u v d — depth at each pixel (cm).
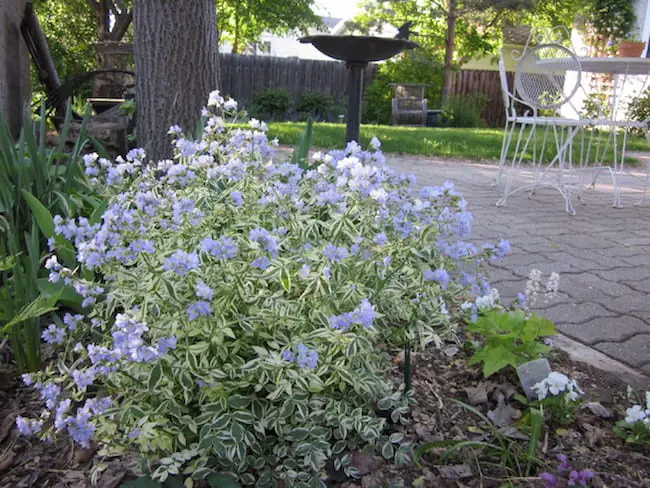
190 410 165
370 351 172
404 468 164
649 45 1116
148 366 154
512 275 327
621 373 216
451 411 191
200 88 392
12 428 174
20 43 511
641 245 398
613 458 170
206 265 159
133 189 200
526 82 564
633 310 281
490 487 157
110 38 1541
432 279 181
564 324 263
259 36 2317
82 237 168
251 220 184
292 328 166
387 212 195
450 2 1709
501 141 992
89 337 201
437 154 875
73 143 418
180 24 379
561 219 470
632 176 740
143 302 156
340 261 164
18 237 238
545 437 177
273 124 1091
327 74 1798
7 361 206
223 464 154
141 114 396
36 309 177
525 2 1678
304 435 154
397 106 1623
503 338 202
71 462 163
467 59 1914
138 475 156
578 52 1255
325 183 195
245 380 156
